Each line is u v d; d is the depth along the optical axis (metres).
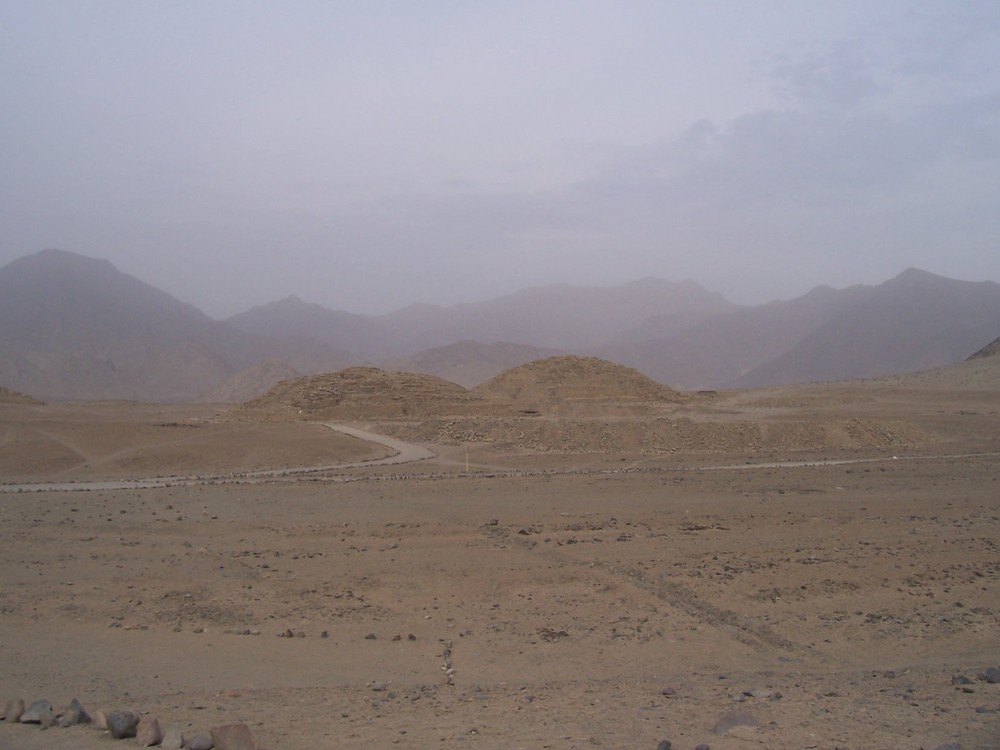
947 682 14.08
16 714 11.28
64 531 27.12
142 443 58.12
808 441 61.25
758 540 25.78
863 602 20.12
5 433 56.53
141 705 12.66
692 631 18.17
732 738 10.60
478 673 15.55
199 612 18.97
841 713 11.85
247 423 72.44
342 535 26.81
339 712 12.15
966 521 28.94
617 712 12.09
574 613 19.30
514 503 33.38
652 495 35.09
